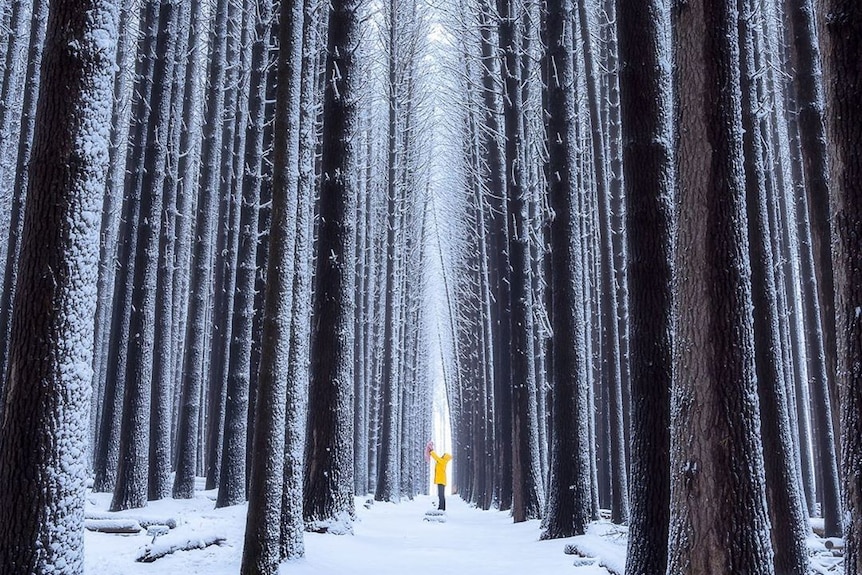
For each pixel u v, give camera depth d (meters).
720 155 5.99
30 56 15.40
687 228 6.00
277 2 13.41
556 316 12.94
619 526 13.55
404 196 29.48
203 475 25.80
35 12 15.65
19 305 5.45
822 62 4.82
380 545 11.35
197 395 17.64
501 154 19.92
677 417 5.84
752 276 8.99
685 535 5.59
